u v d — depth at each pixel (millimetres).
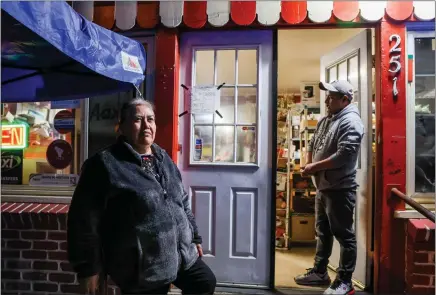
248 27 3189
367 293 3059
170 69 3182
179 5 3141
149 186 1815
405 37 2982
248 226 3207
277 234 4621
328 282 3277
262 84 3229
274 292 3109
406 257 2889
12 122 3309
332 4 3027
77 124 3277
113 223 1800
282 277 3492
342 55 3520
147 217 1787
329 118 3072
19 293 3082
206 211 3264
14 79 2553
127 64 2248
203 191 3275
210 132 3324
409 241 2832
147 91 3230
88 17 3215
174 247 1866
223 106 3316
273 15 3076
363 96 3191
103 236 1830
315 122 4602
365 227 3160
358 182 3258
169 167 2049
